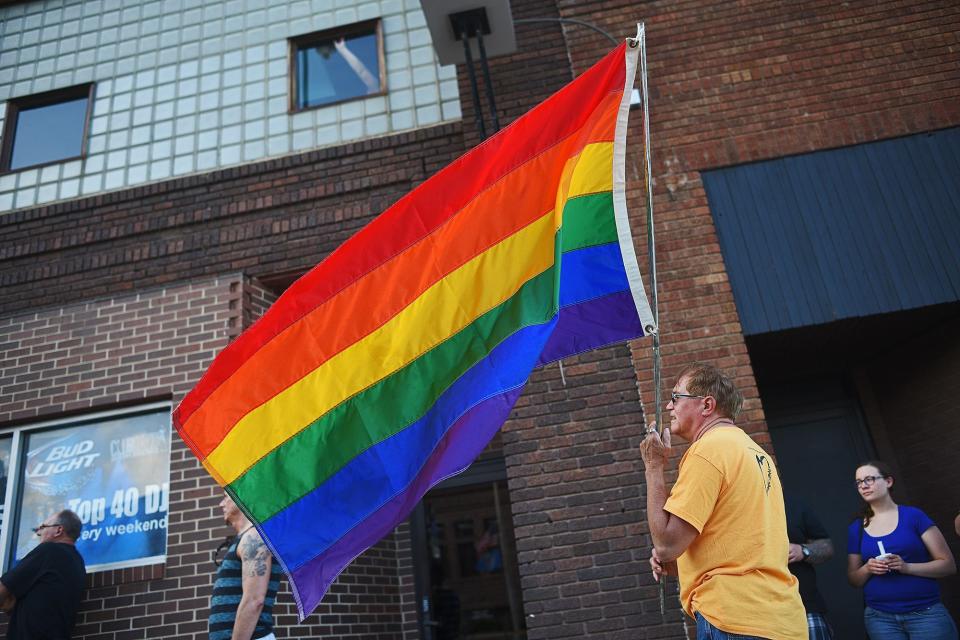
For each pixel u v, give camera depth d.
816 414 6.99
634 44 3.19
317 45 7.48
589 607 5.17
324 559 3.06
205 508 5.84
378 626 6.05
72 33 7.90
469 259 3.40
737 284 5.81
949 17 6.40
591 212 3.26
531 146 3.47
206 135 7.20
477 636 6.19
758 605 2.30
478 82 6.73
